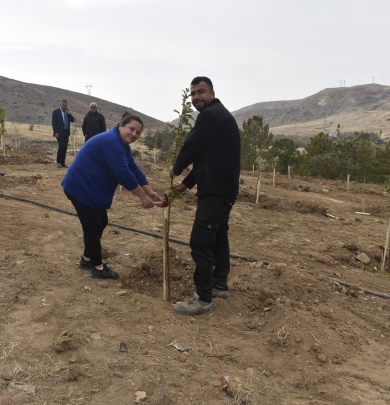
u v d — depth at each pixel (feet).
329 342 12.71
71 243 18.85
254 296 15.37
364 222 33.12
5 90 533.96
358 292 18.15
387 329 14.97
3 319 11.71
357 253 24.81
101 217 15.53
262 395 10.00
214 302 14.55
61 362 10.00
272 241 24.77
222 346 11.91
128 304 13.47
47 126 411.75
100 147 14.26
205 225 13.43
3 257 16.11
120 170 14.07
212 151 13.15
